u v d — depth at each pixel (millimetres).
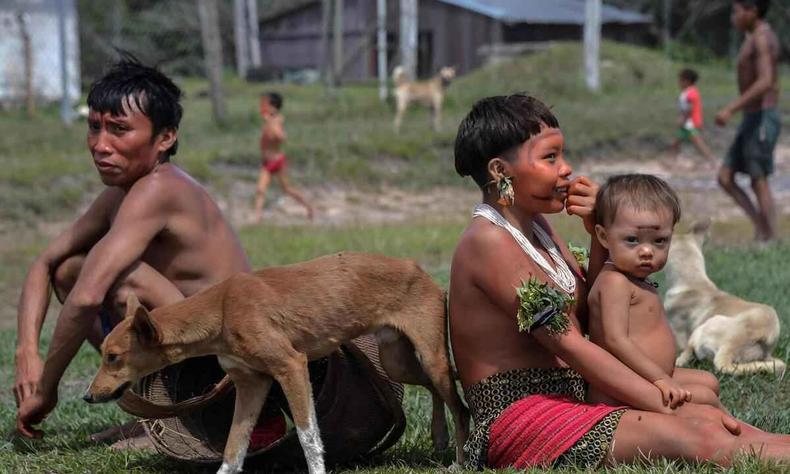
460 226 28516
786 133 43719
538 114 9086
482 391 9312
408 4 49781
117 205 10945
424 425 11242
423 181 36031
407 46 50094
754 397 11922
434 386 9555
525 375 9227
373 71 75938
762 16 23203
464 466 9414
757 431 8789
